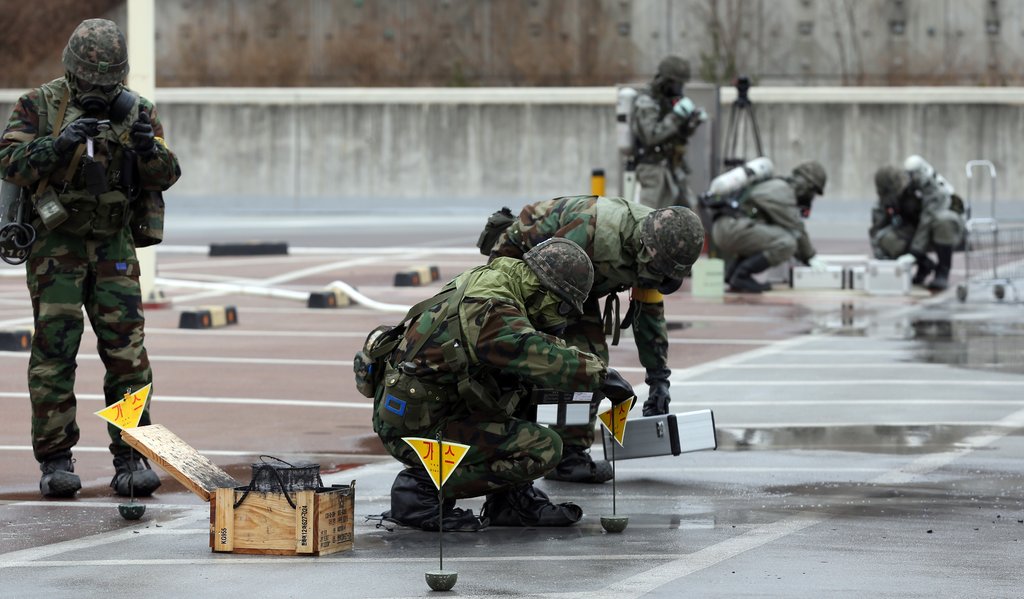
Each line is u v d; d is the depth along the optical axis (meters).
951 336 55.28
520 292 24.33
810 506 26.58
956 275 82.00
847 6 149.00
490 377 24.25
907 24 149.12
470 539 24.08
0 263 86.00
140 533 24.42
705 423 28.89
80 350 50.28
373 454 32.34
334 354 49.97
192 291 70.50
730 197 72.25
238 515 22.84
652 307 28.52
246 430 35.28
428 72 153.12
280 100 137.25
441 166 136.62
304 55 154.25
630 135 72.56
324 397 40.59
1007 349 51.38
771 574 21.16
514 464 24.44
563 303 24.30
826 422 36.38
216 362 47.75
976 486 28.38
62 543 23.59
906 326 58.66
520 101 135.12
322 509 22.53
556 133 135.12
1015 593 19.94
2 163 27.11
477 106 135.75
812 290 73.88
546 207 27.61
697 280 70.38
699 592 20.06
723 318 61.16
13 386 42.28
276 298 68.19
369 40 154.25
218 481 24.56
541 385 23.98
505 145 135.62
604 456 30.58
